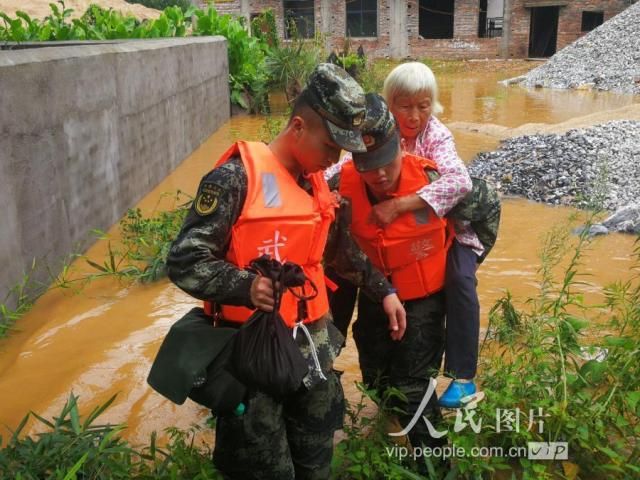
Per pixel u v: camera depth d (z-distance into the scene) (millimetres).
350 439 3129
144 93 8719
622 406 3240
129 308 5289
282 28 33219
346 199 2920
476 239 3174
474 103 18625
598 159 9219
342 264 2887
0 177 4797
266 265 2213
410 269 3041
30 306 5254
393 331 2930
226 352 2357
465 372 3072
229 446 2527
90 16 16047
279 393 2305
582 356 3551
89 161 6672
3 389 4086
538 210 7855
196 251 2291
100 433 3164
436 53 32844
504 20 32031
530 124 13648
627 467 2934
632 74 21344
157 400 3922
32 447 3029
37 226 5434
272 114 16812
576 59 23547
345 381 4074
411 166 3037
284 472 2545
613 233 6898
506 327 4379
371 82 18078
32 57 5484
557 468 3088
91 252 6535
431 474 2871
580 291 5441
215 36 15781
